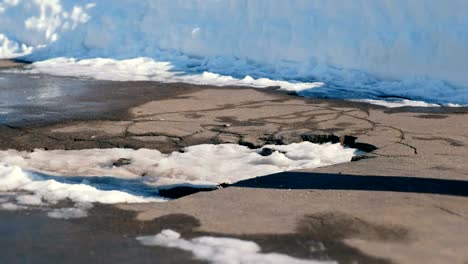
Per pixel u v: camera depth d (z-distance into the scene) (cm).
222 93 1098
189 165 715
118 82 1210
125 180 667
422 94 1078
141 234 484
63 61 1462
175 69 1335
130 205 552
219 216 520
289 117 920
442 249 455
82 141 807
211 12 1447
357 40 1226
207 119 912
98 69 1355
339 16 1283
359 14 1259
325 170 653
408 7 1198
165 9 1497
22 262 435
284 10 1352
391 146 756
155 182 664
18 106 992
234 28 1393
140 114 940
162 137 824
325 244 465
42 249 456
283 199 561
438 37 1138
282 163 721
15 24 1641
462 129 838
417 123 874
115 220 514
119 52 1471
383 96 1077
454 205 540
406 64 1149
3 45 1605
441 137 796
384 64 1176
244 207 541
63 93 1099
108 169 704
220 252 449
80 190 585
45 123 887
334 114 936
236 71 1295
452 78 1105
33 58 1535
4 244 465
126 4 1565
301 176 632
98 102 1024
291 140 809
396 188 585
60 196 570
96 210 537
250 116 927
